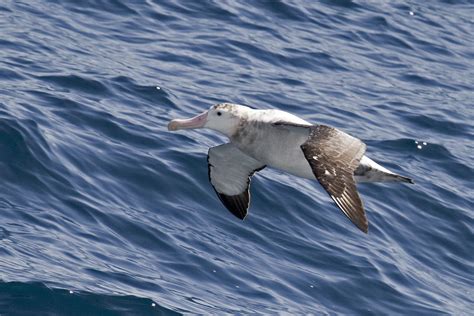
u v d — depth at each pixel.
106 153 22.30
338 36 34.84
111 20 32.06
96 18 31.98
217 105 16.86
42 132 22.22
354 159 13.80
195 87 28.09
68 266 18.27
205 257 19.72
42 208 19.83
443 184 25.16
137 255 19.25
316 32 34.75
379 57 34.00
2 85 25.08
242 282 19.31
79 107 24.48
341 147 13.91
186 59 30.11
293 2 36.41
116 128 23.72
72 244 18.97
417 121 28.89
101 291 17.78
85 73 27.09
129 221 20.16
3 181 20.30
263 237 20.95
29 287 17.45
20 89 25.02
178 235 20.19
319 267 20.44
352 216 13.14
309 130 15.69
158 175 21.91
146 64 29.06
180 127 16.88
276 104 28.16
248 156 17.39
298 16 35.53
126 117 24.61
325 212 22.27
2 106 23.12
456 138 28.28
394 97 30.56
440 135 28.28
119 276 18.38
